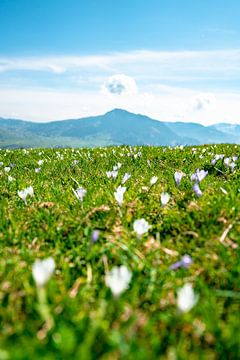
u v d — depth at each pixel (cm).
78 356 34
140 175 147
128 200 96
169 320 42
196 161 189
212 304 45
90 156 244
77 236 74
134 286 49
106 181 132
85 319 42
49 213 86
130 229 77
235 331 40
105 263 59
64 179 142
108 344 37
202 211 79
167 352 38
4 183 138
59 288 52
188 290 38
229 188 100
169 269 55
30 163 220
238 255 60
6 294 49
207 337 40
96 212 86
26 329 41
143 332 41
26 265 59
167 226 76
